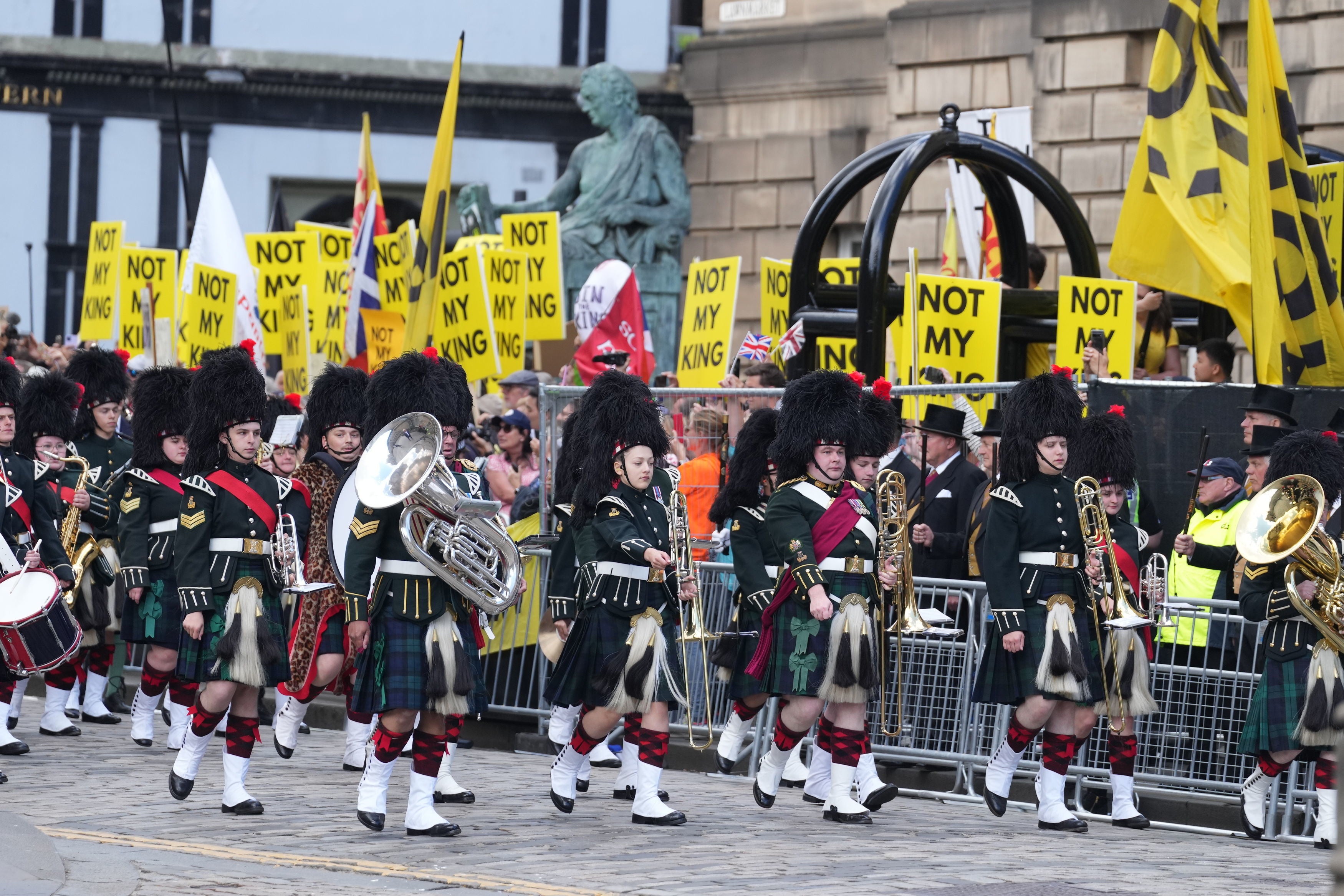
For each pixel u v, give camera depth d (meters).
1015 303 27.70
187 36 69.50
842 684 18.58
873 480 19.45
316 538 22.06
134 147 69.69
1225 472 21.25
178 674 18.56
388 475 16.56
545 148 71.19
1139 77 43.38
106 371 25.48
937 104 49.97
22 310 69.62
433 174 29.45
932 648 22.16
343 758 23.61
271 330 37.06
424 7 70.62
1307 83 39.84
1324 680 18.41
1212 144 27.28
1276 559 17.94
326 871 15.17
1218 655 20.66
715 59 58.69
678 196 58.47
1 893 13.22
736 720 20.55
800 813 19.78
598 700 18.30
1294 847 18.81
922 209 50.00
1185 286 27.58
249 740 18.39
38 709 28.33
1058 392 19.02
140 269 37.66
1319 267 23.75
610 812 19.34
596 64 67.88
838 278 31.69
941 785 22.19
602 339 34.06
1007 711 21.56
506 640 25.56
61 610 21.31
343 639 22.19
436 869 15.39
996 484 19.36
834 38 56.09
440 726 17.30
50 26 68.81
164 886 14.03
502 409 32.44
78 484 23.81
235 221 34.75
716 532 24.22
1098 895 14.48
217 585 18.17
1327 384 23.67
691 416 25.05
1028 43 48.00
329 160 70.75
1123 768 19.95
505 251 34.00
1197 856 17.44
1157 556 19.88
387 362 18.03
